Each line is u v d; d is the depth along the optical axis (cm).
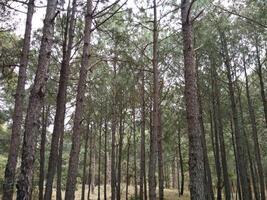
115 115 2231
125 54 1571
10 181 1021
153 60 1493
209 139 2870
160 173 1756
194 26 1570
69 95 1789
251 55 1933
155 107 1444
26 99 1756
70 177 962
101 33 1547
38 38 1481
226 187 1988
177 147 3189
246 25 1719
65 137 2373
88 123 2314
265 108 1908
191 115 735
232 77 2066
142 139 2234
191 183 688
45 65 729
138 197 2783
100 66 1691
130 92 2058
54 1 780
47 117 2053
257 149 2169
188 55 782
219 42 1905
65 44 1308
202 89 2061
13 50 1362
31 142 677
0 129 2516
